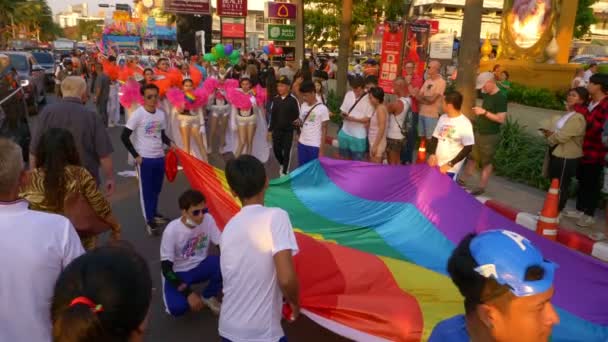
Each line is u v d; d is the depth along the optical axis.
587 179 7.13
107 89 15.30
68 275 1.45
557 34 19.53
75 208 3.76
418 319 3.71
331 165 6.82
